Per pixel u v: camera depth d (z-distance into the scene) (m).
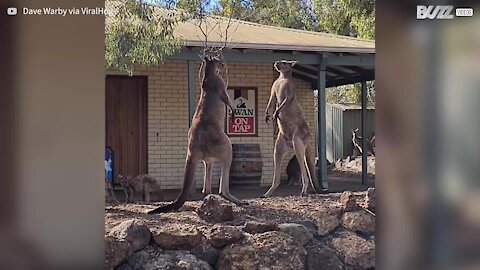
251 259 4.09
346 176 14.11
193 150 5.36
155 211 5.08
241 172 9.95
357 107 17.78
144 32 6.70
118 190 9.48
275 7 20.02
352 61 10.14
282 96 6.83
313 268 4.30
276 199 5.93
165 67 11.09
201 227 4.39
